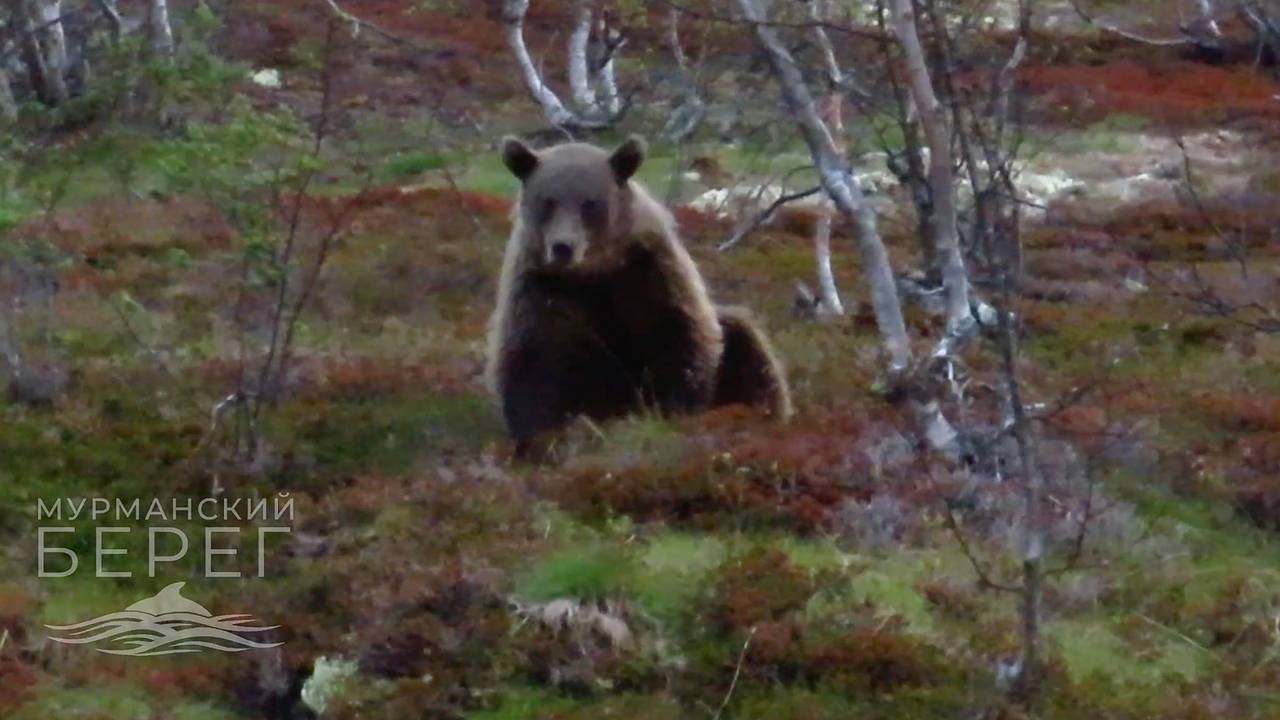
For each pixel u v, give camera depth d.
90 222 22.06
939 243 13.77
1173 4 48.25
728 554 11.22
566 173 13.40
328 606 10.88
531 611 10.34
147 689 9.91
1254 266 25.72
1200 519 13.07
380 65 39.22
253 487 12.77
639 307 13.70
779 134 30.38
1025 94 25.16
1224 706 9.70
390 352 17.30
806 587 10.66
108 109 17.77
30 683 9.84
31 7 29.33
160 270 19.95
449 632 10.20
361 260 21.52
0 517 12.05
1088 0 48.00
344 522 12.17
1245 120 38.94
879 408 14.44
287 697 10.13
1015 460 13.09
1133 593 11.23
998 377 15.92
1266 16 19.81
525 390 13.80
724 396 14.91
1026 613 9.58
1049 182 32.19
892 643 10.00
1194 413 15.62
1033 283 23.16
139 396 14.69
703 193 29.16
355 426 14.20
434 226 24.25
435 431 14.33
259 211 14.47
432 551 11.32
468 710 9.73
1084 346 19.45
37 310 17.33
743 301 21.66
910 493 12.45
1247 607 11.14
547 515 12.07
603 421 14.08
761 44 14.30
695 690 9.80
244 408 13.44
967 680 9.80
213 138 14.84
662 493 12.33
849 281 23.19
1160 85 42.03
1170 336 20.17
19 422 13.66
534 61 41.00
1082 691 9.62
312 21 40.81
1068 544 11.95
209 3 37.94
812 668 9.92
